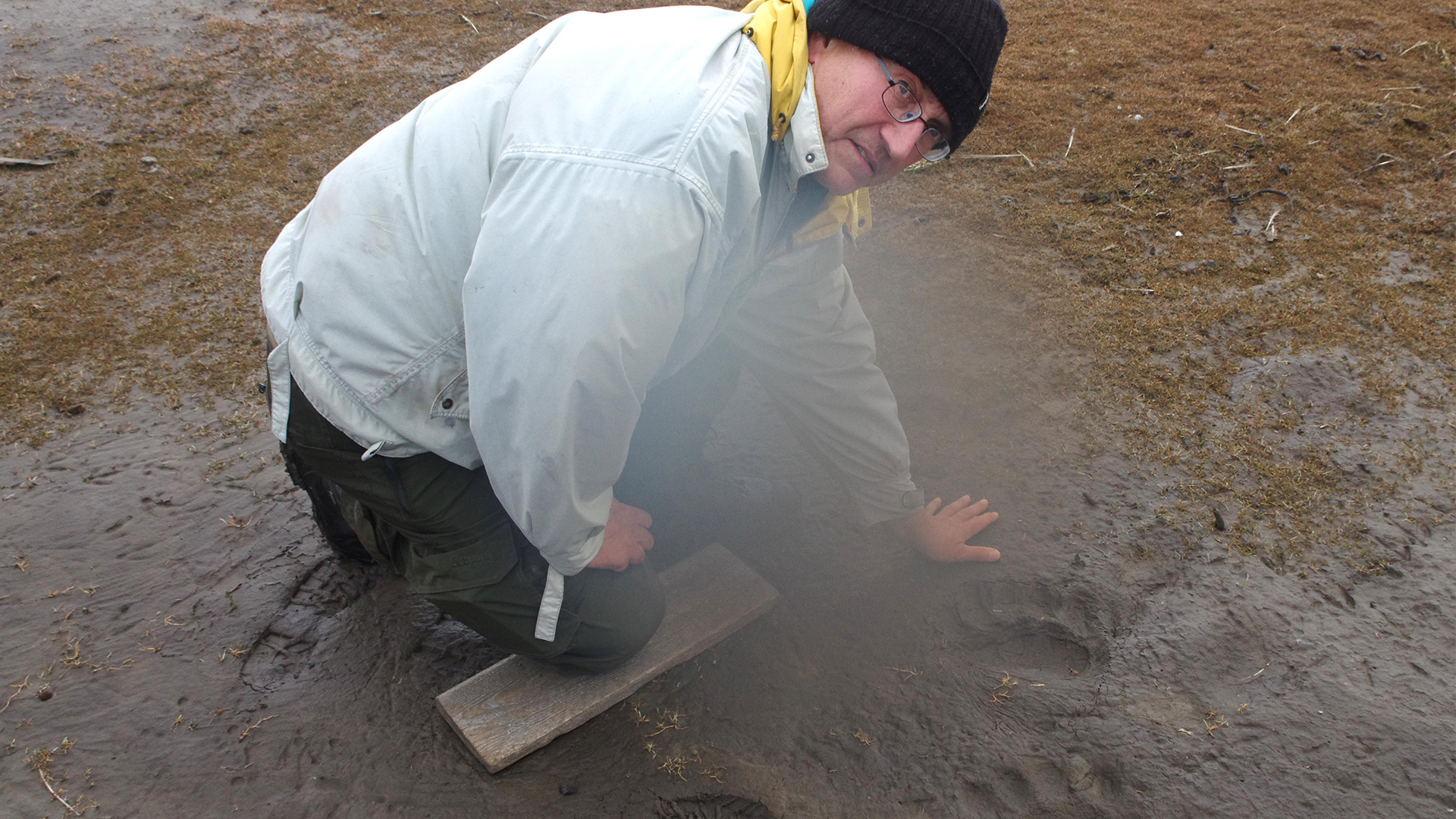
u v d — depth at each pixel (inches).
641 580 71.8
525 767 69.4
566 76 51.4
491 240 49.3
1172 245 118.5
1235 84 151.6
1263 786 64.7
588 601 67.7
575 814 66.5
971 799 65.7
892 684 73.8
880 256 120.1
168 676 75.7
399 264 55.5
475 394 52.3
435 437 59.5
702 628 77.0
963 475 90.4
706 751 70.1
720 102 49.9
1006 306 110.5
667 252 49.3
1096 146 138.2
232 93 159.3
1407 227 119.4
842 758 69.0
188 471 94.3
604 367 49.8
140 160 142.6
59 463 95.0
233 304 116.0
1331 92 148.1
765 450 97.7
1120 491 87.0
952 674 74.0
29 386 104.3
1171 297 109.9
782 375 76.2
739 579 81.0
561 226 48.1
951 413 97.7
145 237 127.6
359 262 55.9
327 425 61.6
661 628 77.0
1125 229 121.8
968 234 123.0
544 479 53.5
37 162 141.1
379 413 58.1
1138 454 90.6
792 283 69.3
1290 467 88.1
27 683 74.8
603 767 69.4
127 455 96.0
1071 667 74.3
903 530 84.0
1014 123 144.2
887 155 55.5
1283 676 71.3
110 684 74.8
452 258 55.0
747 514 89.8
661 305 50.9
